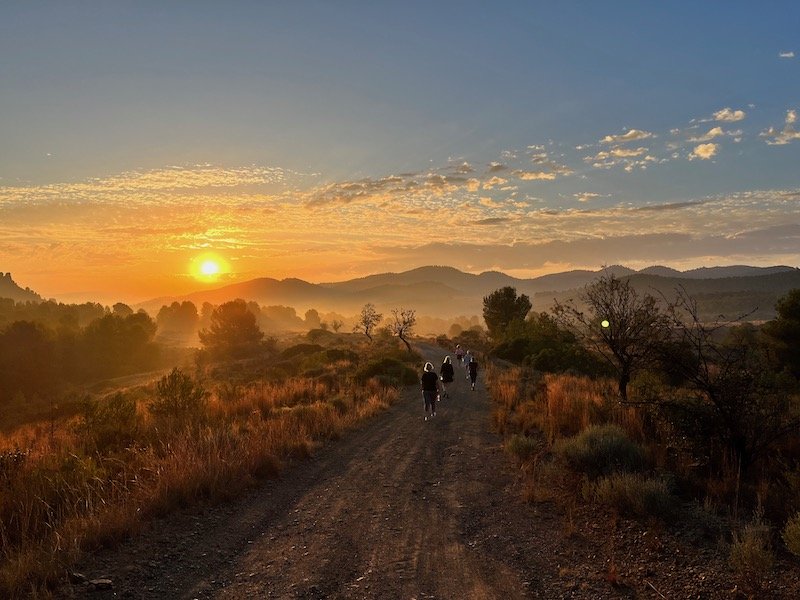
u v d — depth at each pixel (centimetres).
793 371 2627
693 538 570
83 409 1193
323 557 589
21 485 708
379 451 1185
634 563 540
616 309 1302
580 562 557
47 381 7031
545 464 950
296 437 1189
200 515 724
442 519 718
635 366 1282
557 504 740
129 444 1040
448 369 2191
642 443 904
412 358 4375
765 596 443
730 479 704
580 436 932
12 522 625
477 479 922
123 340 9181
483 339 8212
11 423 3369
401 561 577
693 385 844
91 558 568
